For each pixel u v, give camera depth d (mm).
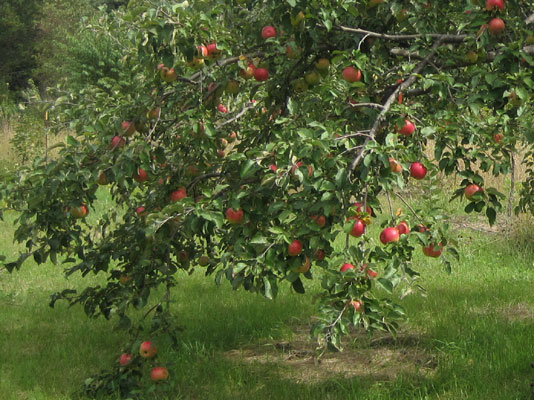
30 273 9609
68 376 5812
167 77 4285
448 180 13203
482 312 7133
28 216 4566
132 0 3869
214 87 4551
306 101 4504
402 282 8312
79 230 5059
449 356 5734
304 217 3666
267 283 3689
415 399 4980
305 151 3455
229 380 5605
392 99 3869
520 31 3795
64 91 4848
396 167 3600
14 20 34156
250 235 4023
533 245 10297
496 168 3930
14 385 5625
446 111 3910
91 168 4422
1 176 4395
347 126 3938
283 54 4473
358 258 3664
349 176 3443
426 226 4410
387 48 4492
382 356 6012
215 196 4098
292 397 5203
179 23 3779
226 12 4551
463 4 4496
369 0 4090
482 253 10141
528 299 7598
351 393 5191
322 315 3742
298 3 3795
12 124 17781
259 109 5254
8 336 6938
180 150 4906
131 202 5410
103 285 8945
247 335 6809
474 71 3932
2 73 35062
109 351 6504
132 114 4484
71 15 31672
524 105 3971
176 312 7664
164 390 4926
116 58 18406
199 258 5477
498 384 5145
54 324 7402
